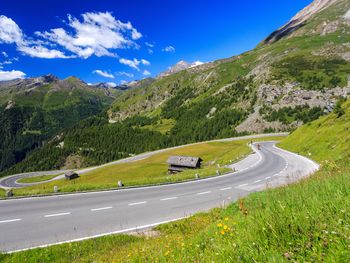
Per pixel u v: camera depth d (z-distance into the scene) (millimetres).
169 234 12656
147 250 7648
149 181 31109
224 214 12508
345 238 3008
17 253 12031
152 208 20125
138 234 14383
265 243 3762
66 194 24734
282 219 4160
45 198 23078
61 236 14445
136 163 107500
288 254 3170
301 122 185375
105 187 27859
